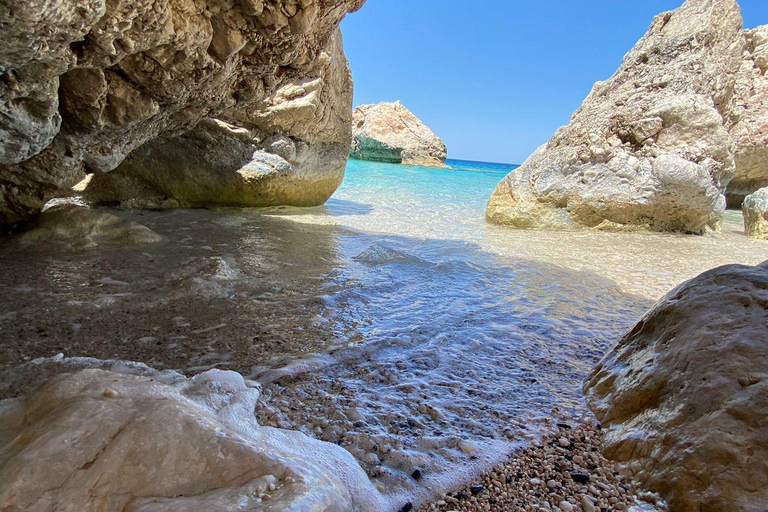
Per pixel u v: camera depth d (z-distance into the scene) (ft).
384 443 7.14
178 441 5.02
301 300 13.17
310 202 31.91
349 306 13.12
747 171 49.44
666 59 33.24
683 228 30.71
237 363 9.33
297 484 4.70
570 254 22.40
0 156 11.12
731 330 7.09
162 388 6.95
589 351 11.12
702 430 6.11
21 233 16.15
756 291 7.58
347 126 32.35
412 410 8.15
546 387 9.23
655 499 5.99
